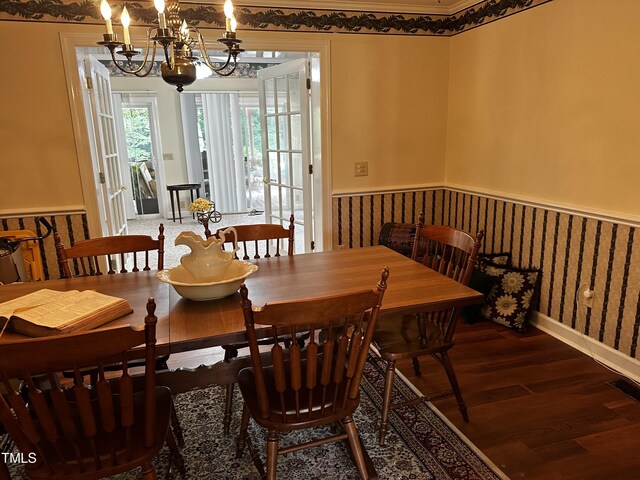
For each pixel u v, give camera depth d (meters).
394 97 3.69
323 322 1.40
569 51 2.62
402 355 1.92
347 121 3.61
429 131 3.85
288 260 2.25
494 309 3.11
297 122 3.96
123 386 1.23
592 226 2.57
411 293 1.75
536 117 2.91
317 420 1.50
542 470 1.80
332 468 1.83
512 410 2.19
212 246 1.70
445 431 2.04
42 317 1.41
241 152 7.63
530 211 3.03
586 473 1.78
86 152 3.13
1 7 2.81
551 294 2.94
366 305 1.40
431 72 3.74
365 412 2.19
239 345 2.26
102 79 3.62
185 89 7.02
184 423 2.14
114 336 1.15
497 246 3.41
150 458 1.34
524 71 2.97
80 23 2.95
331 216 3.74
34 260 2.94
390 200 3.87
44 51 2.93
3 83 2.90
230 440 2.02
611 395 2.30
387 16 3.52
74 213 3.19
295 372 1.42
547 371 2.53
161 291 1.81
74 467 1.28
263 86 4.26
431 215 4.04
